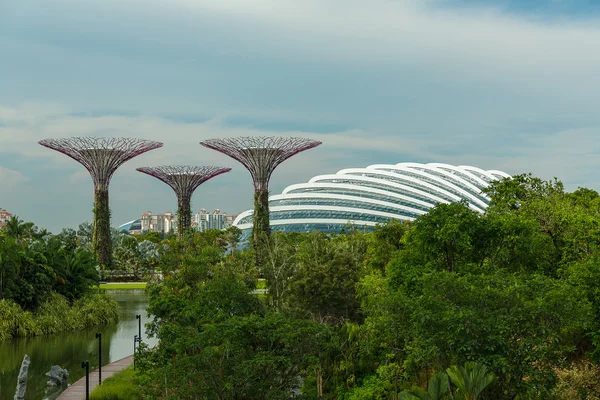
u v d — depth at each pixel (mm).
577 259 30188
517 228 29109
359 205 142000
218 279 34562
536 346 20062
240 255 48906
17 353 47031
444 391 20031
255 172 93000
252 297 34344
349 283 44812
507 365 19344
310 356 21188
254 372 20391
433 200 145875
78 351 47656
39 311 58469
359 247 57344
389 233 46000
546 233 33188
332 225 136500
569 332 25641
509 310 20953
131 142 103188
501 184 41812
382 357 32125
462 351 20328
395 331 23516
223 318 29578
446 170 164500
